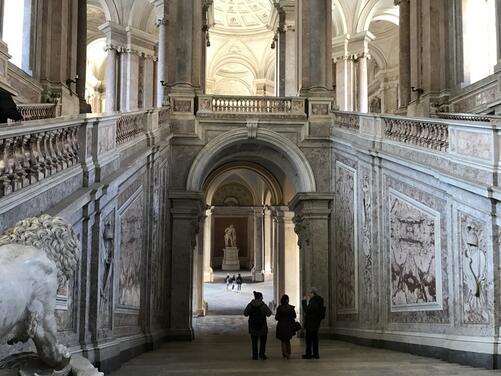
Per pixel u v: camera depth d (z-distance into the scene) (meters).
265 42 39.94
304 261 17.55
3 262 3.75
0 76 14.27
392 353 11.65
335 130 17.03
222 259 47.09
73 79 18.55
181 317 16.53
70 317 7.57
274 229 25.03
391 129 13.83
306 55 18.38
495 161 9.47
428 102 18.48
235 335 17.98
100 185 8.13
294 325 11.45
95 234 8.27
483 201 9.45
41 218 4.26
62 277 4.30
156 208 14.46
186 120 17.42
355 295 15.32
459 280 10.16
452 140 10.76
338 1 28.42
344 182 16.42
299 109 17.80
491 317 9.16
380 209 13.71
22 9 17.11
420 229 11.74
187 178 17.17
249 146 18.77
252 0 36.53
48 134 6.81
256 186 43.16
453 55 18.36
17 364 4.26
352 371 8.27
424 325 11.40
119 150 10.02
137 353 11.65
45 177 6.57
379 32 33.88
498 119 14.10
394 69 34.34
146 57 28.75
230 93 46.12
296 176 18.61
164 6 22.81
